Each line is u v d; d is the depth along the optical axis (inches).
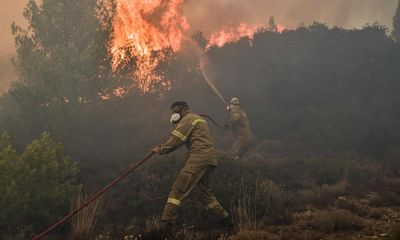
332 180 335.6
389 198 272.2
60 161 271.1
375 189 306.3
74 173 268.7
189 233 212.2
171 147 215.8
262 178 309.3
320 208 264.7
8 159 236.2
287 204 271.9
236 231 213.9
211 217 233.8
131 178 307.7
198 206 239.8
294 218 241.0
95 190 283.7
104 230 227.9
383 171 356.8
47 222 238.1
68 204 250.1
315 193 292.8
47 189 241.8
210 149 219.8
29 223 236.5
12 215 230.2
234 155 403.9
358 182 330.3
